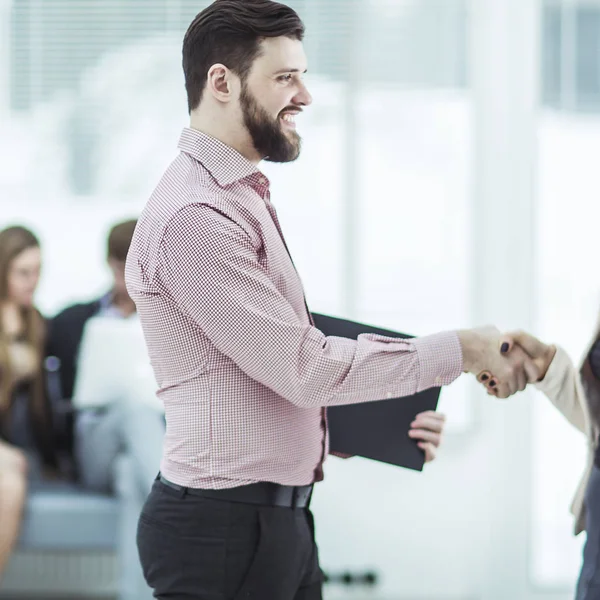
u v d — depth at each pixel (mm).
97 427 4148
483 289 4785
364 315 4809
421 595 4762
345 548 4730
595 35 4785
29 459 4289
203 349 2172
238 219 2162
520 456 4770
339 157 4777
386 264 4809
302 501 2291
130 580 4055
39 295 4785
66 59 4738
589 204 4824
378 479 4738
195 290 2102
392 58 4758
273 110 2209
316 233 4793
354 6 4730
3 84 4730
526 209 4762
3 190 4766
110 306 4395
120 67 4758
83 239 4801
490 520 4773
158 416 4141
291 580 2260
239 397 2170
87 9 4723
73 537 4137
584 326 4824
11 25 4711
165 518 2227
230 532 2182
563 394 2555
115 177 4789
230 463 2178
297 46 2223
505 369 2465
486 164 4770
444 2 4742
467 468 4766
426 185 4793
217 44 2189
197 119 2268
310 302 4793
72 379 4359
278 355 2094
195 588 2203
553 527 4809
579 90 4809
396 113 4777
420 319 4816
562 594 4797
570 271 4816
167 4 4738
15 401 4238
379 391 2154
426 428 2561
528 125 4742
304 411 2268
